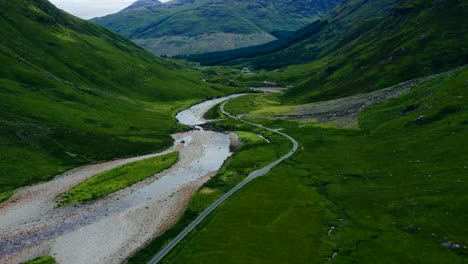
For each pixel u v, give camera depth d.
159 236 70.69
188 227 74.00
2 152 103.50
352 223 71.38
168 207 84.81
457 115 109.25
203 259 61.16
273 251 62.53
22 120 125.75
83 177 102.81
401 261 56.81
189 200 88.50
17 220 77.44
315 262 58.88
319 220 73.56
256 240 66.50
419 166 90.31
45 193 91.06
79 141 125.69
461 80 128.38
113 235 72.00
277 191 89.81
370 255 59.53
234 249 63.62
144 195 91.81
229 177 102.44
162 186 98.00
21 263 62.09
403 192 79.81
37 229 74.00
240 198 86.44
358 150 114.88
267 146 134.12
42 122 130.25
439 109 116.38
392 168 94.31
